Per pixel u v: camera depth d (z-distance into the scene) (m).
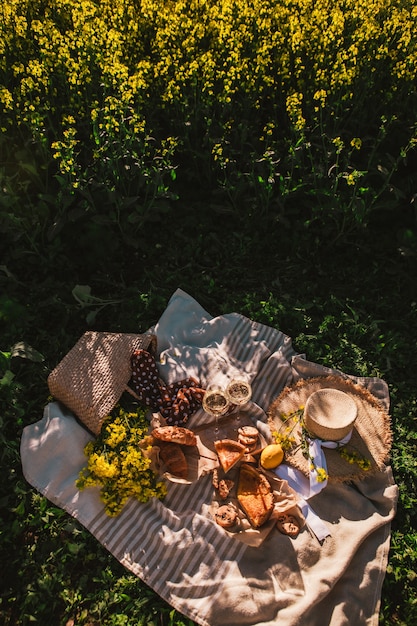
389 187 2.46
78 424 1.94
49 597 1.70
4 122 2.48
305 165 2.61
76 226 2.46
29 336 2.25
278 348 2.21
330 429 1.81
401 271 2.47
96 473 1.80
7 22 2.51
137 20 2.69
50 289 2.38
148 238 2.57
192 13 2.76
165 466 1.85
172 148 2.36
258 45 2.60
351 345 2.24
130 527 1.78
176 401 1.95
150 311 2.32
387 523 1.81
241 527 1.75
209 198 2.69
